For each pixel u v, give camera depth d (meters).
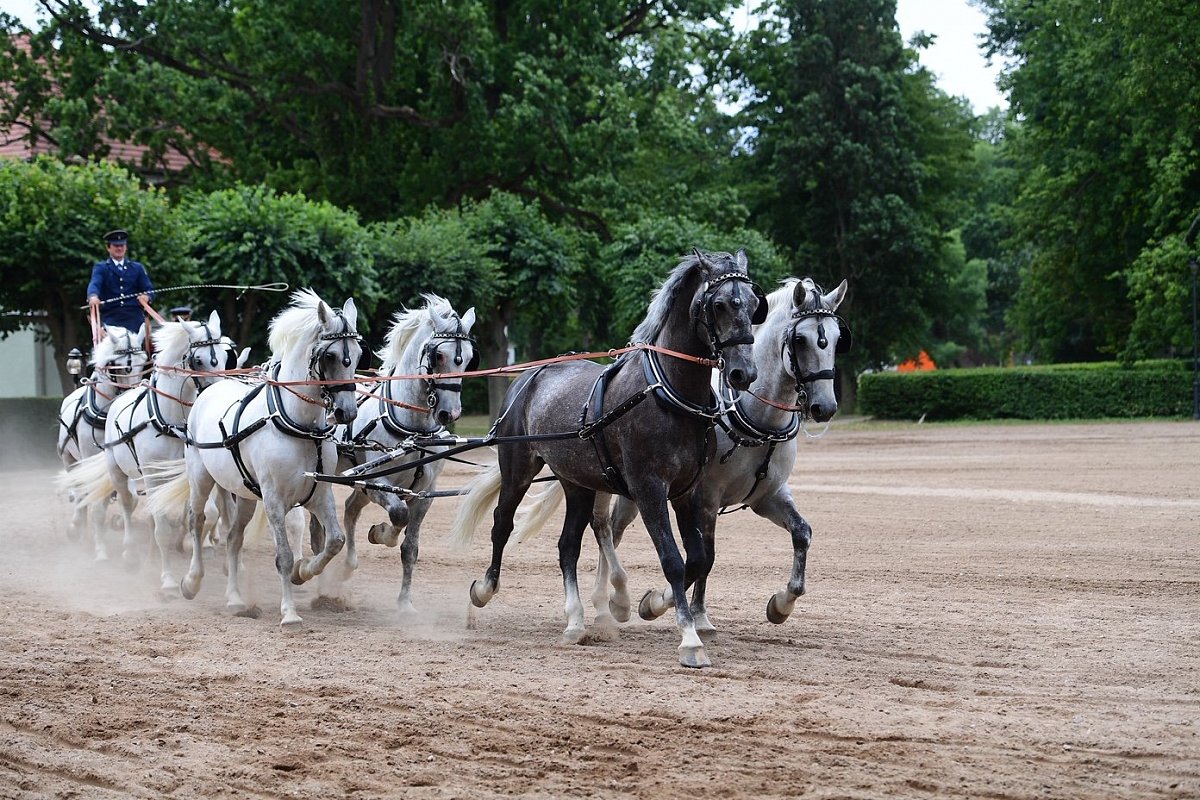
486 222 37.47
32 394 40.69
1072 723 7.05
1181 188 43.09
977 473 25.34
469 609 10.78
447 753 6.61
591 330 45.53
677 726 7.05
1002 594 11.95
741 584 12.80
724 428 9.84
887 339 57.72
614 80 42.88
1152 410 43.50
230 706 7.66
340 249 30.48
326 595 11.92
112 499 19.83
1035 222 51.06
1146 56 43.66
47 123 43.59
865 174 54.53
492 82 42.38
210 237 29.09
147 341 15.01
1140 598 11.64
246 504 11.59
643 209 43.38
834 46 55.50
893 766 6.26
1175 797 5.77
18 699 7.89
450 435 11.97
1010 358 90.81
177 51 40.22
